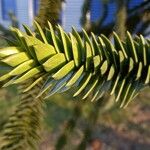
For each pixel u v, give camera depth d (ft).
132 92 0.90
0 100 5.17
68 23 10.11
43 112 1.18
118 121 5.73
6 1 11.96
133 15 2.27
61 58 0.86
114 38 0.91
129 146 6.81
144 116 7.39
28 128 1.14
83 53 0.89
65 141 1.94
